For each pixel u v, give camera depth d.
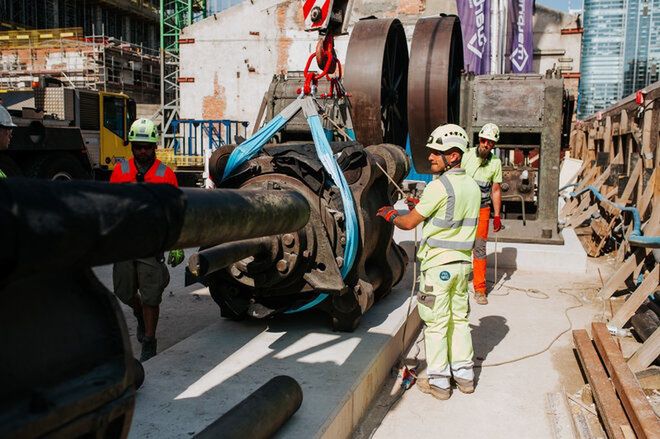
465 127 8.59
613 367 4.05
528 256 8.02
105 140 14.22
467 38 14.65
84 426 1.58
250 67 23.17
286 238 4.05
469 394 4.23
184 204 1.80
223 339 4.43
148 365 3.94
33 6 42.28
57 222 1.38
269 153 4.50
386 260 5.24
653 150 8.97
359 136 8.36
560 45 19.14
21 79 34.00
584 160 15.95
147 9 52.12
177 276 7.75
